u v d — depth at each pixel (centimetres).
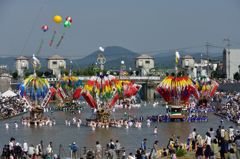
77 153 6412
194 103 13700
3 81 17325
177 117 10912
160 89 10925
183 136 8206
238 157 4259
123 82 11319
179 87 10725
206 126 9731
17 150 5431
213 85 13962
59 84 15475
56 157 5588
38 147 5897
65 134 8650
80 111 14550
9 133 8838
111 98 10175
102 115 10094
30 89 10931
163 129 9325
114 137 8175
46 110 14575
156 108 15738
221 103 13150
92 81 10138
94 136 8325
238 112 10962
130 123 10194
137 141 7631
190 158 4916
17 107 13862
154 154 5281
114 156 4572
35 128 9731
